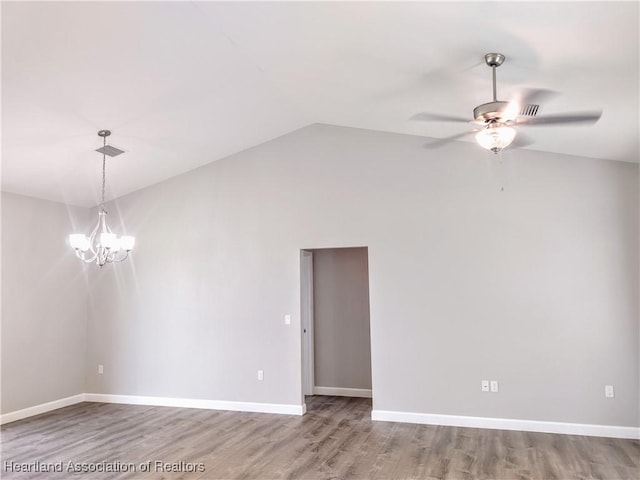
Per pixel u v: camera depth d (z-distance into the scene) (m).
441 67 3.34
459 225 4.92
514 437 4.39
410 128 4.95
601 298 4.46
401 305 5.04
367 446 4.21
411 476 3.55
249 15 3.07
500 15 2.55
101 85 3.74
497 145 2.99
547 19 2.50
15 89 3.55
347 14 2.88
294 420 5.10
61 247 6.02
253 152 5.77
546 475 3.53
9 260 5.35
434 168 5.06
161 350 5.94
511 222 4.77
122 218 6.27
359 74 3.76
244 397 5.56
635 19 2.40
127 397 6.04
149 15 3.06
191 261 5.91
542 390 4.56
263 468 3.73
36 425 5.05
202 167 5.97
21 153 4.55
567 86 3.24
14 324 5.36
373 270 5.16
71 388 6.05
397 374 5.00
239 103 4.57
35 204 5.70
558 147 4.49
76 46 3.22
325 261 6.49
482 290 4.80
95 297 6.32
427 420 4.86
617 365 4.38
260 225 5.66
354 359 6.30
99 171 5.36
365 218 5.25
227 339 5.68
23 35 3.01
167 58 3.59
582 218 4.57
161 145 5.10
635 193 4.46
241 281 5.68
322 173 5.46
